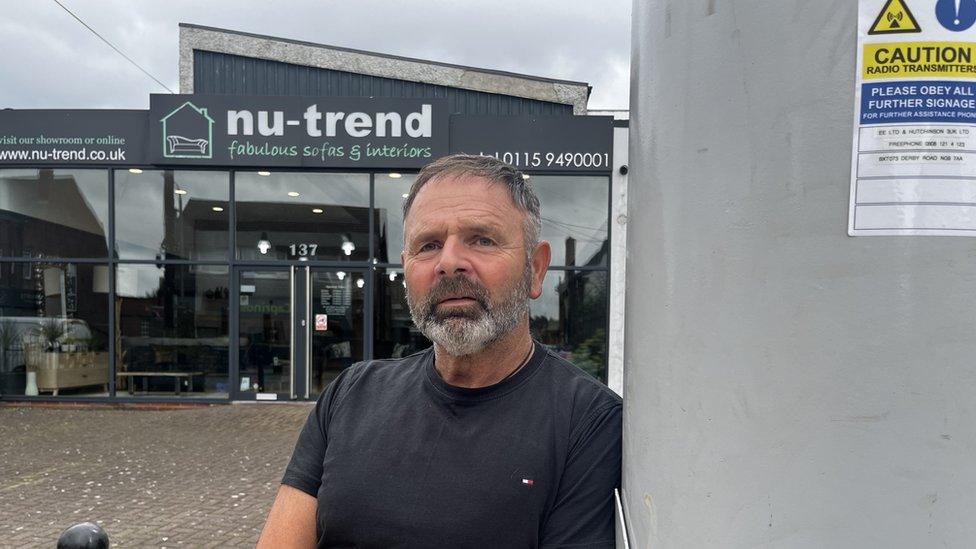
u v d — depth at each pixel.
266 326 10.51
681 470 0.97
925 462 0.81
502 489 1.30
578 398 1.41
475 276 1.41
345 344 10.52
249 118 10.16
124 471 6.55
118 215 10.50
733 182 0.91
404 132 10.17
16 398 10.42
